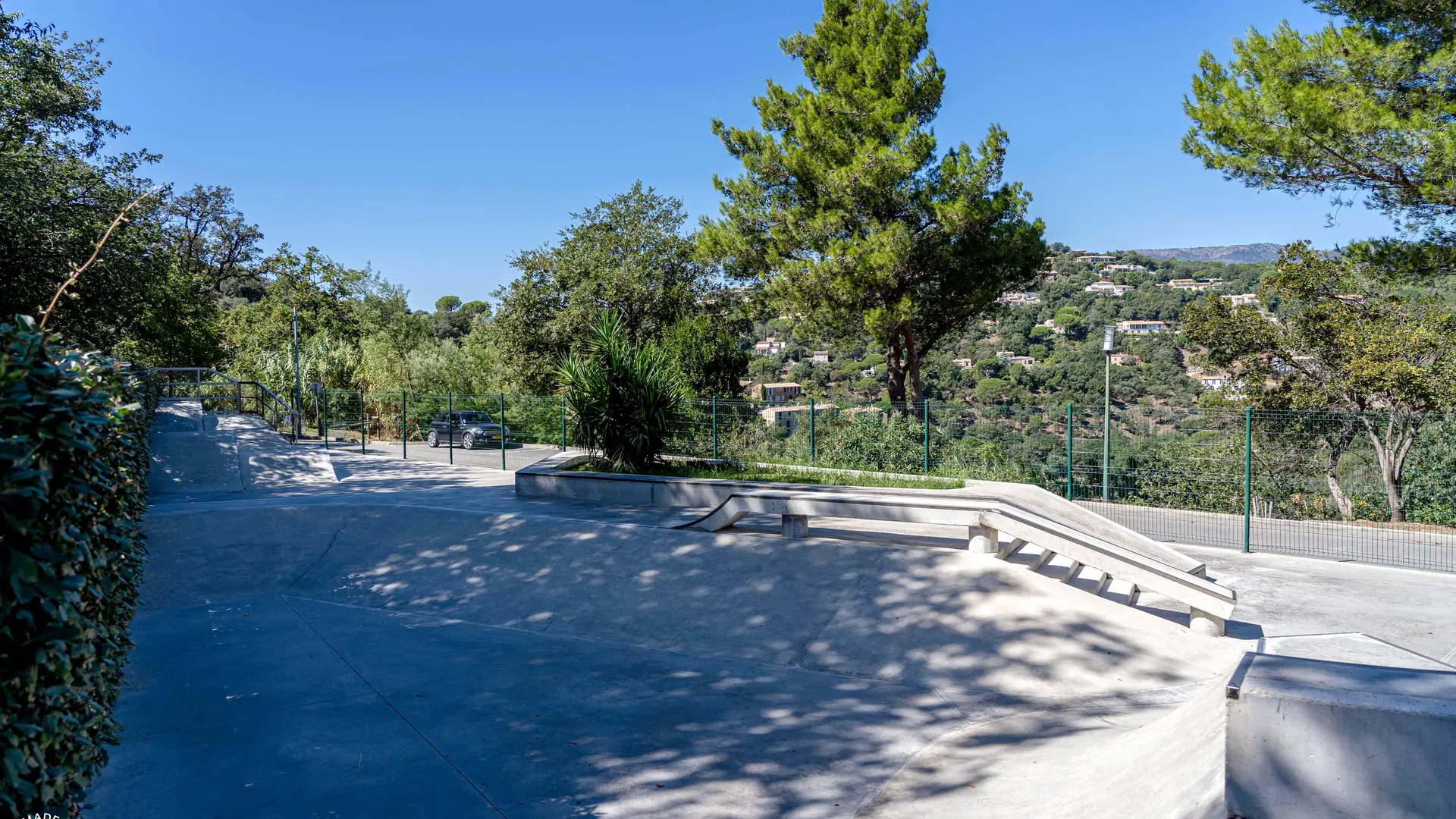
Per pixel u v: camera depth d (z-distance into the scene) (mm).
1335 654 7184
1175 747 4160
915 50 21328
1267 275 19297
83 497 3299
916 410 16547
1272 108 13516
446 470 20000
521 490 14742
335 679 6781
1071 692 6414
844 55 21047
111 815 4426
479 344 42312
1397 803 2990
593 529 10227
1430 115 12594
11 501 2215
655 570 9094
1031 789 4430
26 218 17688
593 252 33438
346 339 45281
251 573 10250
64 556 2482
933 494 12305
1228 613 7480
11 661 2309
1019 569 8062
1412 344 16250
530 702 6254
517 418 25688
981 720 5910
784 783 4859
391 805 4586
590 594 8867
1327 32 13086
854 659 7141
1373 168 13328
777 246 22422
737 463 16078
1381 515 14359
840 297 20547
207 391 28969
